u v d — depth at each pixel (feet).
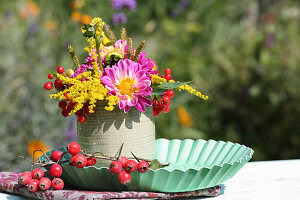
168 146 4.74
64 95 3.69
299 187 4.22
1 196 3.89
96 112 3.76
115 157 3.56
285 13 11.90
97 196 3.39
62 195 3.45
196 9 11.78
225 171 3.59
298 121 9.93
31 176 3.64
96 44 3.71
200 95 3.98
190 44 11.30
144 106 3.67
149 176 3.44
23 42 9.14
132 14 10.52
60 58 8.91
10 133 8.13
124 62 3.67
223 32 11.71
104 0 9.73
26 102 8.33
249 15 12.51
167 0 11.97
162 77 4.07
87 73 3.59
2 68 8.71
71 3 9.69
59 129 8.18
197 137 9.77
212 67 10.75
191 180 3.49
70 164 3.55
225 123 10.49
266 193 4.07
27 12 9.73
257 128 10.30
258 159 9.84
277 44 10.68
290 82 10.08
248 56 10.71
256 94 10.14
